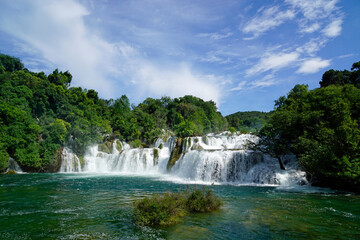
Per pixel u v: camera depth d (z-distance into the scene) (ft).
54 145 141.49
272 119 95.40
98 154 164.25
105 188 72.54
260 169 87.71
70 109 185.57
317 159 66.33
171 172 123.34
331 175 63.31
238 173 91.56
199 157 103.91
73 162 148.15
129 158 149.18
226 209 41.50
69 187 74.69
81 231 29.71
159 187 74.95
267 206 44.34
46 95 177.06
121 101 329.93
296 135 87.45
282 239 26.76
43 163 135.64
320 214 38.22
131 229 30.25
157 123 275.80
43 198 54.29
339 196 56.29
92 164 157.17
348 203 47.52
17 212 40.37
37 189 69.67
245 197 55.11
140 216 33.01
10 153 128.88
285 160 92.99
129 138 214.28
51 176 114.11
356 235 28.17
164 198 36.37
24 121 138.10
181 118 293.84
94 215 37.91
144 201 34.73
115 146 184.44
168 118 324.39
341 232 29.27
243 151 94.58
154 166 141.28
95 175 120.98
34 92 172.14
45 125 150.00
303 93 107.76
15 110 137.18
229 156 95.25
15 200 51.80
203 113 339.77
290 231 29.55
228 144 147.74
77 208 43.50
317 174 71.51
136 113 285.23
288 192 63.41
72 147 157.69
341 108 72.38
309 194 59.62
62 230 30.17
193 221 33.78
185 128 206.08
